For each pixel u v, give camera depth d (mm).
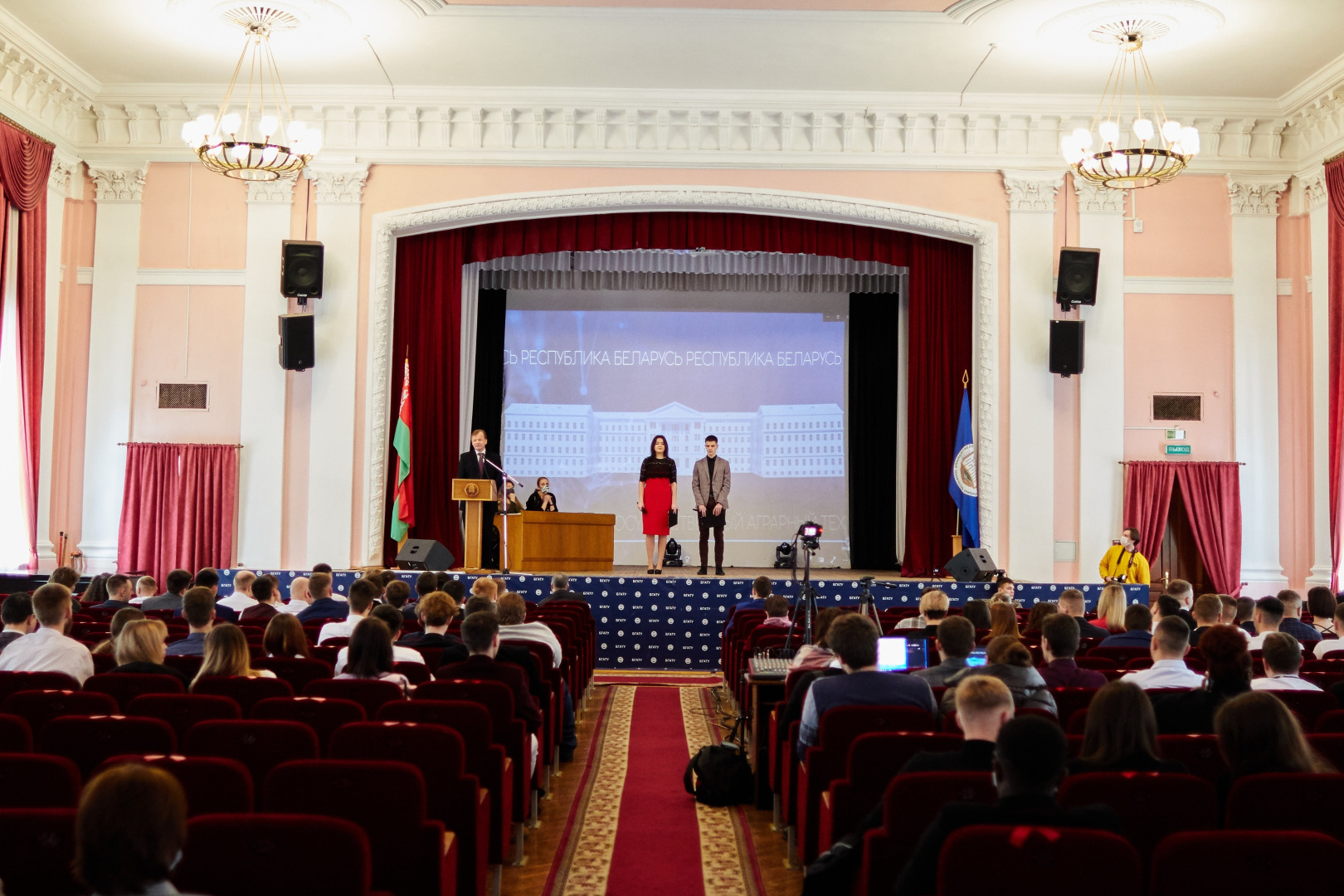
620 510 15984
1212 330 12891
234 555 12641
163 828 1771
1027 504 12695
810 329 16203
